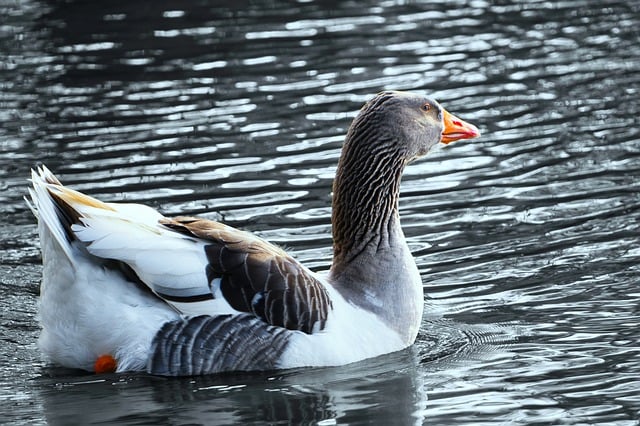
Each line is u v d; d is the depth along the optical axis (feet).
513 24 87.45
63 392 36.19
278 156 61.16
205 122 67.05
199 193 56.08
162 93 72.64
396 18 90.07
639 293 44.42
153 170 59.47
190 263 36.52
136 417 34.27
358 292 39.37
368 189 39.91
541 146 62.39
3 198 56.13
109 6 94.94
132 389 36.29
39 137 65.10
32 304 44.34
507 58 78.48
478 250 49.47
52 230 35.50
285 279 37.27
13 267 47.93
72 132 65.82
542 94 70.85
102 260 36.76
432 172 59.77
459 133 41.70
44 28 89.04
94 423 33.88
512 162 60.34
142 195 55.88
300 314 37.29
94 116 68.64
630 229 50.98
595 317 42.34
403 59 78.59
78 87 74.33
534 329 41.55
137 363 36.83
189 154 61.87
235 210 53.88
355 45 82.28
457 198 55.72
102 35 86.53
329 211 53.52
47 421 34.09
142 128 66.23
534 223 52.16
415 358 39.04
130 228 36.37
